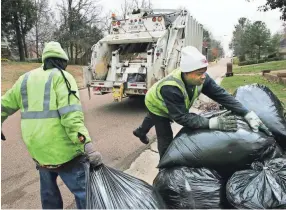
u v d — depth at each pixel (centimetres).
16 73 1596
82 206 223
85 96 1016
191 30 852
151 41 750
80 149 210
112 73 779
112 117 695
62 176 222
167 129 304
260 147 233
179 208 221
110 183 204
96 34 3031
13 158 441
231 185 219
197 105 733
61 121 207
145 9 812
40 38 3083
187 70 248
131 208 195
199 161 235
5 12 2583
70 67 2194
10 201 319
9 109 228
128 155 441
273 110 306
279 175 217
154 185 243
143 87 687
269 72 1509
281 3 1600
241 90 349
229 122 242
